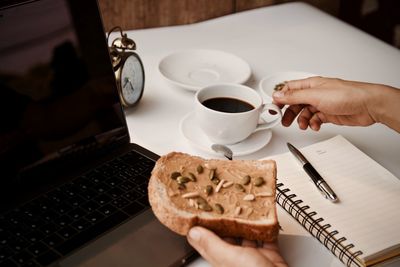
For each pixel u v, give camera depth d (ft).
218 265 1.85
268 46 3.48
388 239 2.01
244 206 1.94
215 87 2.59
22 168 2.13
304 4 4.09
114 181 2.19
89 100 2.33
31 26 2.18
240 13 3.87
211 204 1.93
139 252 1.92
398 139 2.71
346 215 2.11
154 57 3.24
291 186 2.24
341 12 4.85
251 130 2.49
